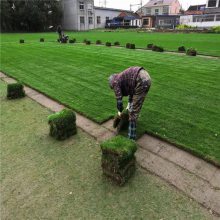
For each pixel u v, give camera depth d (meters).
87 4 45.78
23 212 2.59
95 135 4.09
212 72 8.02
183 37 23.48
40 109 5.27
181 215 2.50
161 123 4.38
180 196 2.75
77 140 3.97
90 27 48.16
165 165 3.28
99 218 2.49
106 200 2.72
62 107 5.33
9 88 5.79
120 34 29.59
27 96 6.11
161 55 11.65
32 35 29.78
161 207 2.61
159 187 2.89
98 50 13.55
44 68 9.05
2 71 8.78
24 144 3.88
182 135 3.96
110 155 2.88
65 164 3.37
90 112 4.91
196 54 11.75
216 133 4.00
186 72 8.03
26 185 2.97
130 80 3.45
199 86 6.50
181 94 5.88
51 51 13.30
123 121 4.03
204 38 21.88
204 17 43.25
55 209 2.62
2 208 2.64
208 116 4.65
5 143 3.91
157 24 50.41
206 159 3.32
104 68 8.84
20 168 3.29
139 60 10.27
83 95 5.95
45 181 3.04
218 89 6.22
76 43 18.02
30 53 12.70
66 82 7.11
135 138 3.82
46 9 42.38
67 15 46.22
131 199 2.73
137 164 3.30
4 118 4.84
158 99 5.56
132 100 3.53
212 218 2.46
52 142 3.93
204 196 2.73
